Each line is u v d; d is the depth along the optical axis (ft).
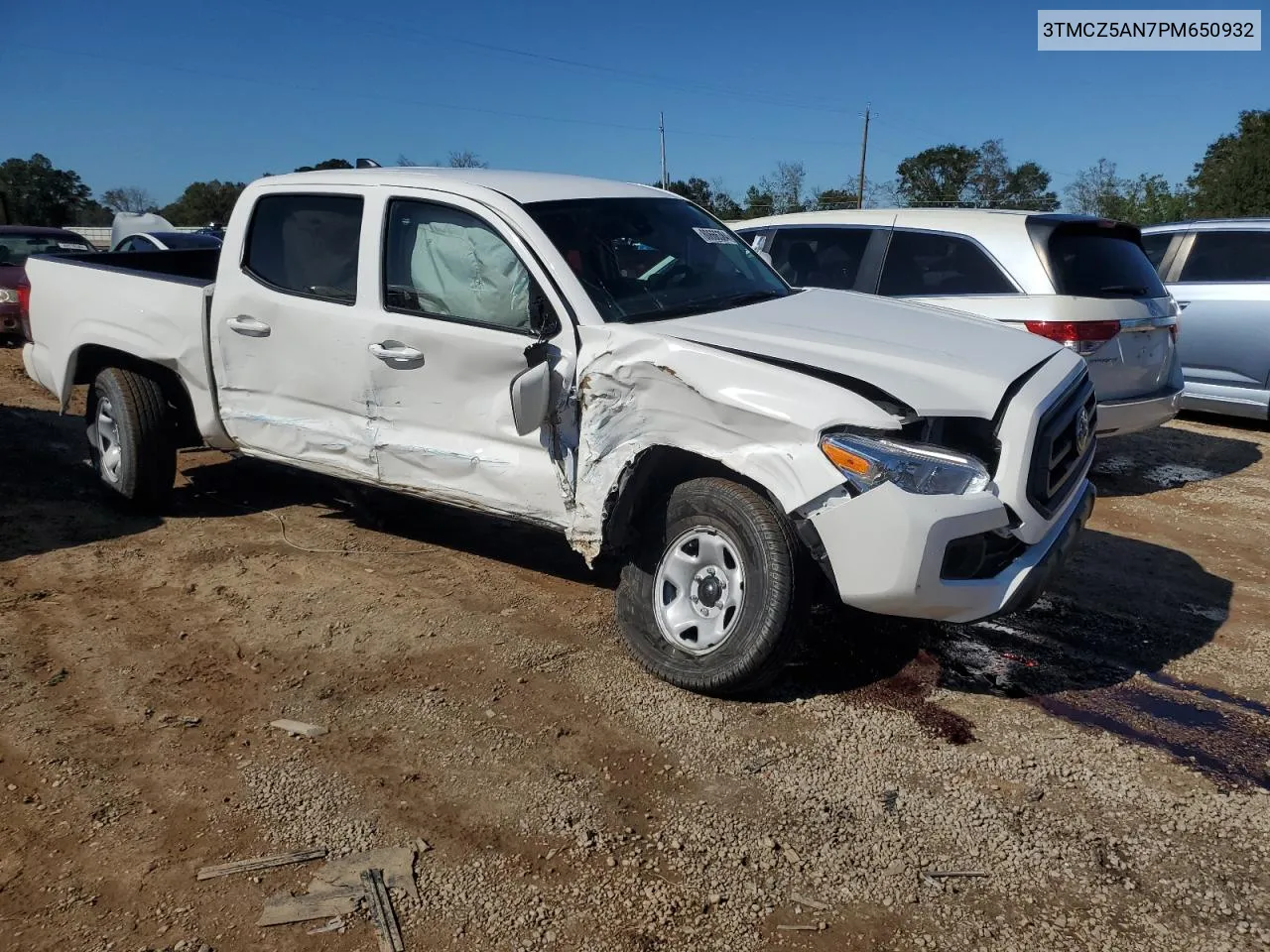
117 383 19.43
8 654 14.34
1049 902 9.55
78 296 19.99
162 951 8.89
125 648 14.64
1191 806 11.03
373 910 9.39
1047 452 12.42
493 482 14.75
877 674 14.05
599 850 10.27
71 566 17.66
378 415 15.90
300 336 16.51
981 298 22.06
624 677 13.78
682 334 13.28
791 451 11.92
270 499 21.75
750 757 11.93
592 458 13.38
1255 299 27.99
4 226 48.85
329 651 14.56
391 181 15.87
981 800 11.11
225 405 18.02
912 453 11.54
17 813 10.81
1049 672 14.23
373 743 12.19
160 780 11.41
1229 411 28.94
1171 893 9.68
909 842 10.41
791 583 12.26
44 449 25.45
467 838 10.44
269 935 9.09
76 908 9.41
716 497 12.67
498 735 12.37
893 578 11.48
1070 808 11.00
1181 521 21.35
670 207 17.22
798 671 14.08
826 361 12.57
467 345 14.58
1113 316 21.52
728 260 16.87
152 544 18.78
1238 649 15.10
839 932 9.16
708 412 12.44
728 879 9.86
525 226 14.47
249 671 13.97
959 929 9.21
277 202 17.12
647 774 11.58
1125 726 12.77
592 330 13.48
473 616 15.69
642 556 13.84
